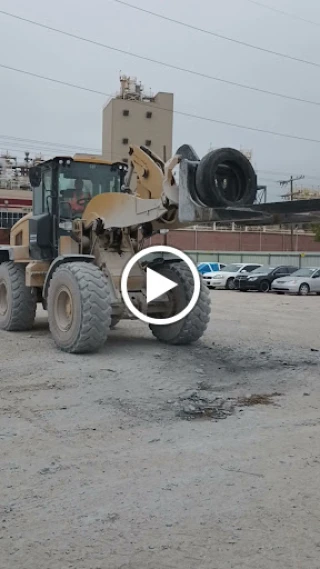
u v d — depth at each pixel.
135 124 74.12
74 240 9.74
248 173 6.80
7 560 3.23
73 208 10.12
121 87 74.75
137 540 3.44
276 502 3.94
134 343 9.70
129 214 8.72
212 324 13.30
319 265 47.03
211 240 59.81
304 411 6.15
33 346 9.41
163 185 7.87
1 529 3.56
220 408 6.20
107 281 8.73
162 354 8.66
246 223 7.07
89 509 3.82
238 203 6.75
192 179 7.03
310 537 3.48
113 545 3.38
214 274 31.94
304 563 3.21
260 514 3.77
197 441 5.16
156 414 5.96
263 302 21.62
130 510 3.81
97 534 3.51
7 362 8.13
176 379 7.29
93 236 9.47
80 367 7.80
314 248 64.88
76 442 5.10
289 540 3.45
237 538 3.47
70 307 8.70
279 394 6.83
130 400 6.41
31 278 10.57
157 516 3.73
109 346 9.36
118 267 9.22
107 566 3.18
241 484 4.23
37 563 3.20
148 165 8.55
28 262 10.77
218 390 6.94
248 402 6.48
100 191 10.37
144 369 7.71
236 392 6.86
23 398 6.43
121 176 10.57
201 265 34.78
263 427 5.59
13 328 11.21
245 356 8.88
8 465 4.55
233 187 6.85
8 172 59.72
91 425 5.58
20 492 4.07
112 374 7.46
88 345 8.52
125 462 4.65
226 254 49.88
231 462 4.67
